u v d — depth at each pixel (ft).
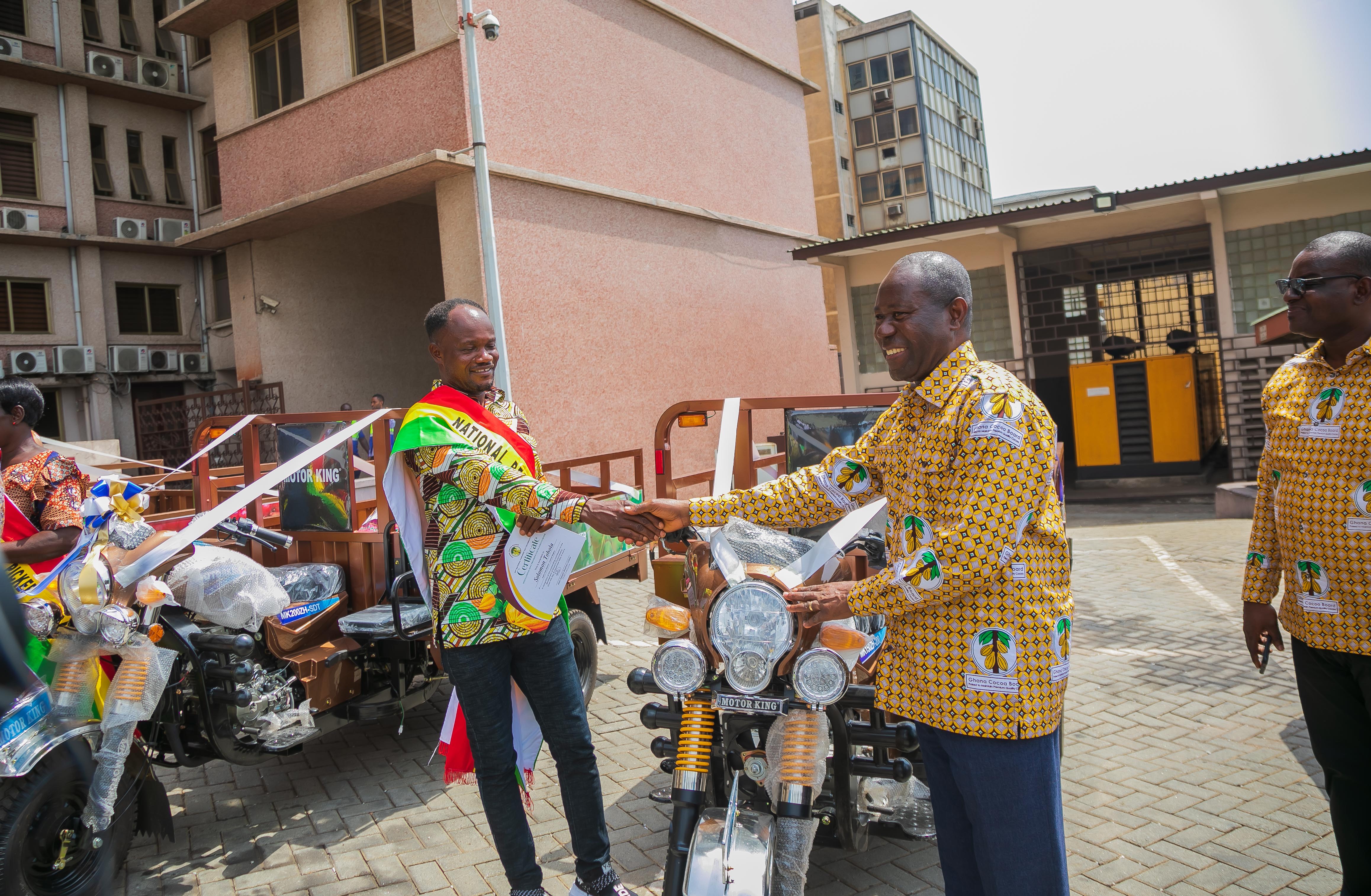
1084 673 16.80
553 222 36.42
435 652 12.59
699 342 44.70
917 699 6.21
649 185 41.88
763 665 7.07
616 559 17.57
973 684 5.97
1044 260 47.34
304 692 12.25
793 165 54.19
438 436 8.22
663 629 8.32
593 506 7.88
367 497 16.05
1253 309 42.24
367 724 16.02
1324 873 9.59
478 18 30.25
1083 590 23.63
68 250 51.19
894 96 106.93
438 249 50.34
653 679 8.59
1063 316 47.29
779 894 7.36
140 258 53.88
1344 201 40.22
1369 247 7.52
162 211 55.21
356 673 13.17
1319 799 11.35
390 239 47.60
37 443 11.47
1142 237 44.91
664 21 43.60
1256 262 42.09
